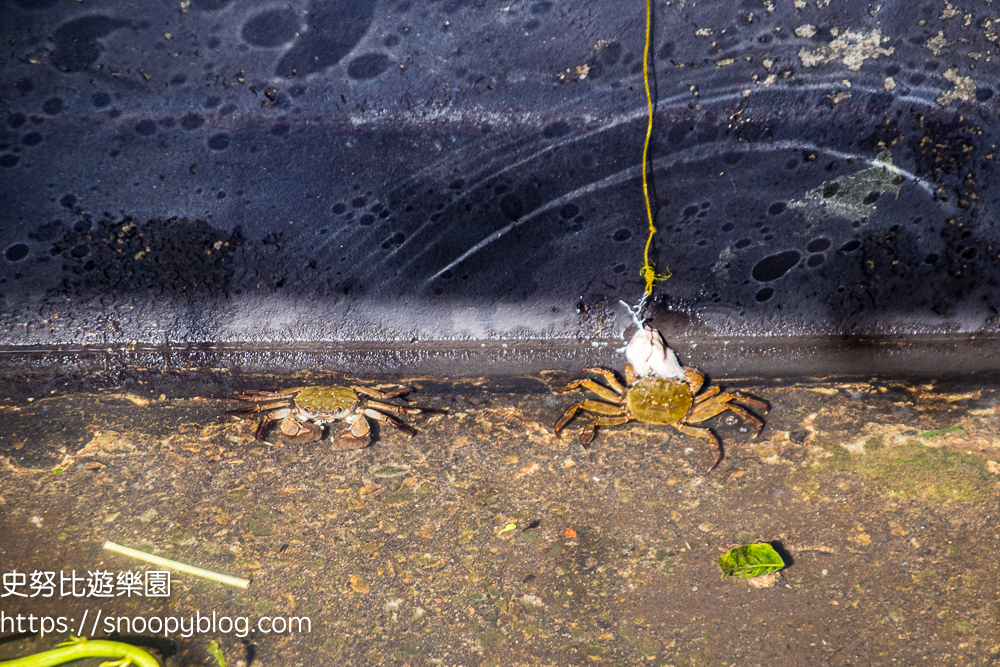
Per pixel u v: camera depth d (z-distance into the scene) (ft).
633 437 8.87
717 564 6.97
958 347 10.92
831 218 10.19
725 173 9.74
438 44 8.75
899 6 8.64
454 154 9.48
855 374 10.19
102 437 8.66
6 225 9.45
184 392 9.66
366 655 6.06
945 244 10.49
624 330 11.03
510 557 7.08
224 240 9.97
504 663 6.00
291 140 9.27
